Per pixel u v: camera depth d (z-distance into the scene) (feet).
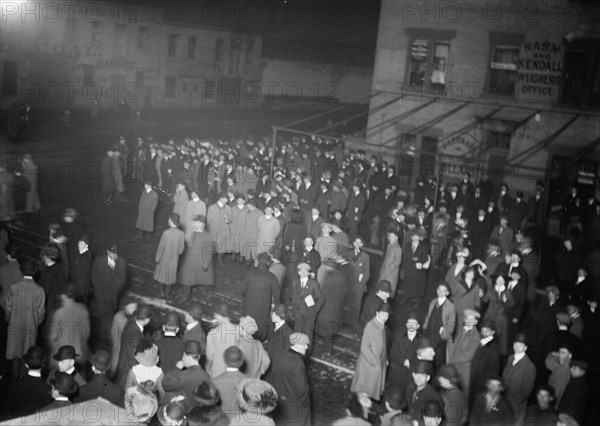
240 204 54.29
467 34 81.61
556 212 71.61
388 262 45.57
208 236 45.85
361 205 66.49
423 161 86.02
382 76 89.25
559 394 29.30
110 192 72.38
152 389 23.16
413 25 85.87
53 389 23.08
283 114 179.32
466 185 68.64
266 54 177.37
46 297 34.14
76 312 30.66
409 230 49.70
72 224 43.52
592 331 35.68
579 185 72.95
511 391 28.25
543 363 35.37
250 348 28.40
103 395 23.76
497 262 50.44
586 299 36.73
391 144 88.28
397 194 68.33
